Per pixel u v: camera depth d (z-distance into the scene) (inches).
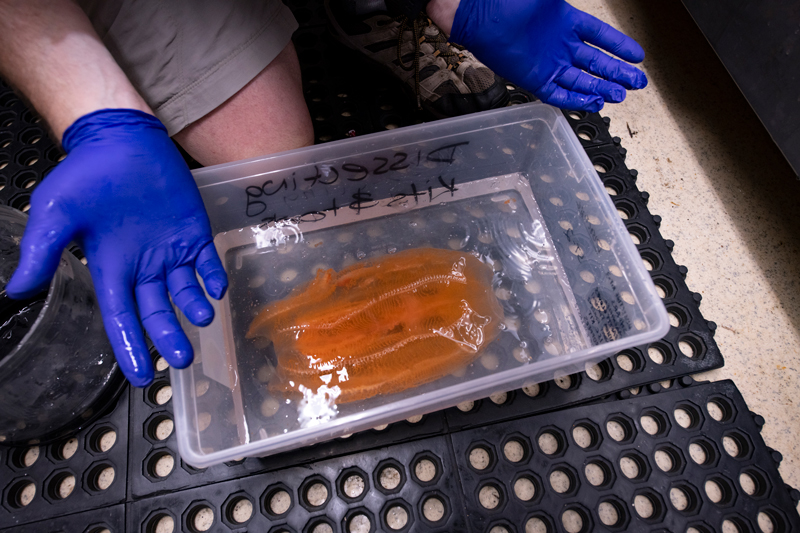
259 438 24.5
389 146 27.1
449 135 27.3
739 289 27.5
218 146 26.7
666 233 28.8
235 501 23.6
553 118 27.2
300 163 26.6
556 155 27.7
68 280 23.5
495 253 28.2
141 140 21.4
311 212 28.7
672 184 30.0
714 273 27.8
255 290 27.4
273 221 28.5
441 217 29.0
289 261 28.0
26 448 24.4
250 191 27.0
